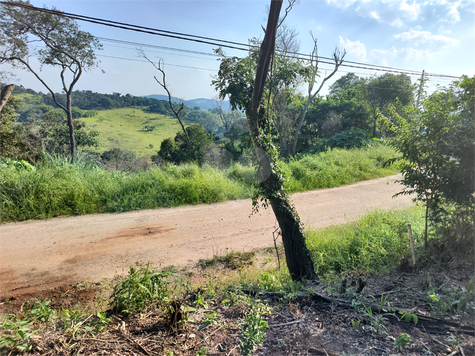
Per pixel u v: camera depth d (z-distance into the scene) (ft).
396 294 12.04
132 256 20.44
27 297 15.28
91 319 9.88
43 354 7.93
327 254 19.89
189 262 19.98
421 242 18.04
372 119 82.33
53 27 50.78
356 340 8.90
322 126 87.56
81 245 21.68
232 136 106.52
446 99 15.98
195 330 9.36
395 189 39.24
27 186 27.73
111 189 30.68
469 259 14.92
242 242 23.38
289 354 8.38
